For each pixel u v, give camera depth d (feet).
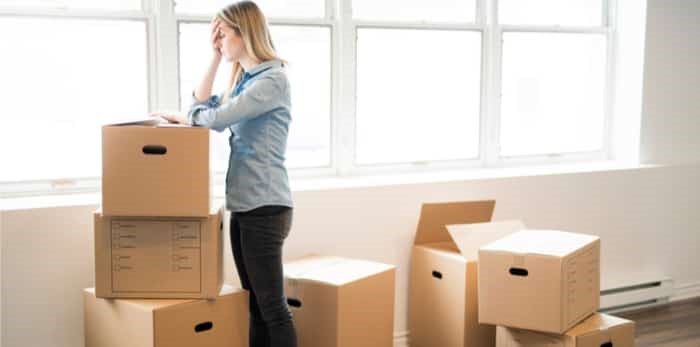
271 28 11.00
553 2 13.46
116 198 7.59
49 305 9.02
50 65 9.63
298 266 9.71
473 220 11.15
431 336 10.77
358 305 9.16
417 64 12.25
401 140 12.29
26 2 9.48
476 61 12.76
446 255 10.36
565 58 13.67
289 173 11.34
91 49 9.84
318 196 10.53
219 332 8.29
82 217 9.11
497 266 8.95
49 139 9.73
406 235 11.30
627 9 13.74
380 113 12.05
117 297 8.01
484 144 12.98
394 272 9.73
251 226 8.09
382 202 11.05
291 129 11.34
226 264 10.09
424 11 12.25
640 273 13.70
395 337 11.35
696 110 14.17
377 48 11.88
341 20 11.39
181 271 7.99
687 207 14.08
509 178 12.11
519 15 13.12
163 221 7.88
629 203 13.39
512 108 13.26
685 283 14.29
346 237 10.81
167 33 10.15
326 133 11.63
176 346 7.88
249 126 8.13
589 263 9.23
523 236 9.71
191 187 7.64
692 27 13.92
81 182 9.93
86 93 9.87
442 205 10.79
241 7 8.11
